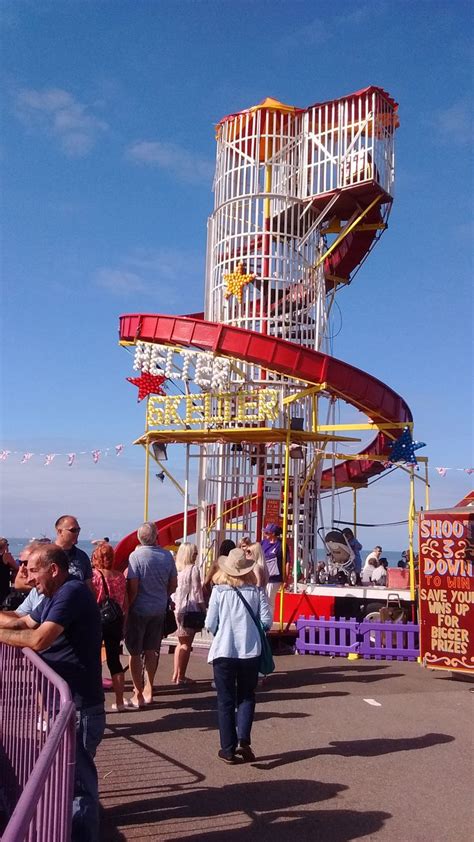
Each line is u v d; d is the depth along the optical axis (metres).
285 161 18.69
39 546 5.09
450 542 10.91
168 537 22.17
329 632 12.90
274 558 13.51
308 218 18.72
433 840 5.16
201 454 16.94
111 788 6.16
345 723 8.32
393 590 14.05
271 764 6.82
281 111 18.72
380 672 11.36
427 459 16.44
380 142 18.02
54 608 4.84
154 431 14.95
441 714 8.78
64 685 4.15
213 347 14.73
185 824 5.42
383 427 16.47
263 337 14.62
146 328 15.48
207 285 19.17
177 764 6.80
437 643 10.85
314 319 18.55
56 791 3.58
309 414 17.22
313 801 5.89
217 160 19.45
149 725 8.17
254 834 5.25
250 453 16.92
